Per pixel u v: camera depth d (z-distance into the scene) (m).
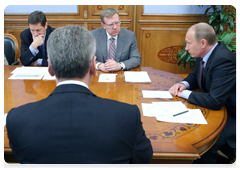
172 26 4.10
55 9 4.08
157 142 1.14
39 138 0.71
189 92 1.68
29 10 4.09
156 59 4.33
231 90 1.72
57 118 0.73
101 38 2.67
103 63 2.45
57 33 0.81
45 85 1.94
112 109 0.77
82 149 0.71
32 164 0.71
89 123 0.73
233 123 1.74
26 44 2.86
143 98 1.69
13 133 0.73
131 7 4.04
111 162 0.72
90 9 4.06
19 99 1.64
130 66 2.45
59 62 0.79
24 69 2.39
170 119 1.37
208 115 1.46
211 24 3.70
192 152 1.07
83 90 0.80
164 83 2.04
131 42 2.69
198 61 2.00
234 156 1.64
